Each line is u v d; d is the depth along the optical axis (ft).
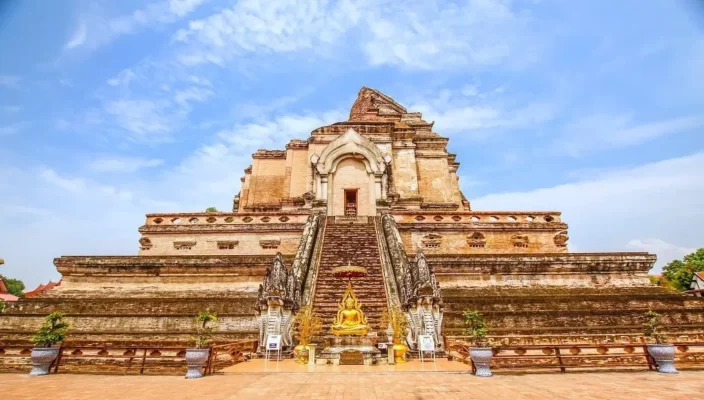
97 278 67.92
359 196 95.14
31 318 57.36
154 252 79.41
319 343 48.14
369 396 25.29
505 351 45.34
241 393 26.45
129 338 53.98
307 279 58.65
